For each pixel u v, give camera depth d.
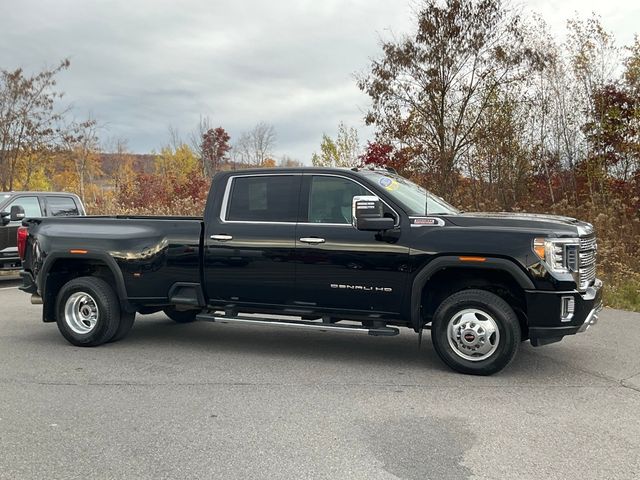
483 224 5.87
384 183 6.37
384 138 20.83
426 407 4.97
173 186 34.44
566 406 4.98
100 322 7.11
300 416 4.78
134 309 7.20
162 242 6.93
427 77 20.30
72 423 4.66
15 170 29.75
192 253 6.81
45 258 7.35
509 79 19.86
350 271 6.16
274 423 4.63
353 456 4.01
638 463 3.88
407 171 20.17
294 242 6.38
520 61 19.70
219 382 5.73
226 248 6.67
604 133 18.53
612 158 18.55
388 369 6.16
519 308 6.02
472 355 5.84
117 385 5.66
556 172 20.05
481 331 5.77
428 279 5.95
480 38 19.61
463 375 5.91
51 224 7.50
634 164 18.47
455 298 5.86
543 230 5.68
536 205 18.41
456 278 6.14
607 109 18.55
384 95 20.66
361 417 4.75
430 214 6.07
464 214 6.36
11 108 28.34
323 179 6.47
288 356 6.75
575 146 19.92
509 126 19.44
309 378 5.85
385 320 6.17
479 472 3.76
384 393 5.36
